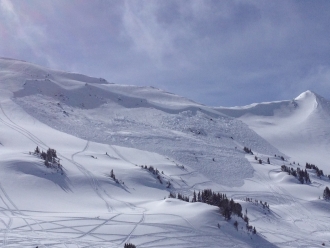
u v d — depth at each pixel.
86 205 41.19
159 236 30.08
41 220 31.53
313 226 48.41
